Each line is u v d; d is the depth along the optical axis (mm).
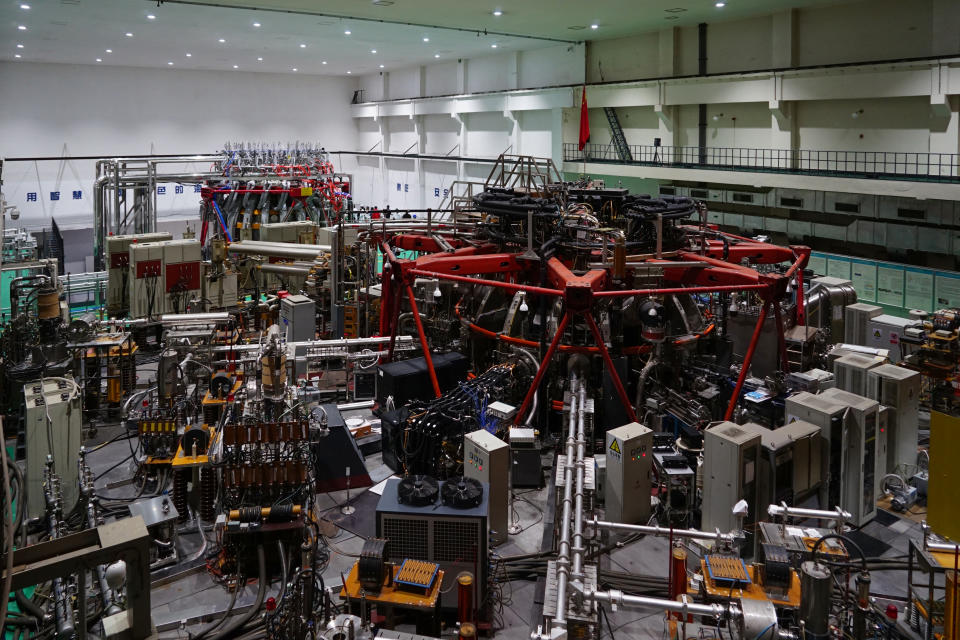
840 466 11133
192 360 13867
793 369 16047
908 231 24891
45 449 11977
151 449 12625
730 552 8680
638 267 13594
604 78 35688
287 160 35875
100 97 45094
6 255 22031
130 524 6504
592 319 12648
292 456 10469
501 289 16250
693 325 15445
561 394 14406
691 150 32438
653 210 15125
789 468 10461
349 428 14406
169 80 47531
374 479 13172
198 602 9711
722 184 31422
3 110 42062
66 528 11109
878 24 24594
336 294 20750
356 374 16641
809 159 27594
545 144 38281
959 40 22281
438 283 16750
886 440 11664
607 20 29672
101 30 31828
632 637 8828
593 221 15375
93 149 45250
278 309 21078
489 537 10188
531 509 12070
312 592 8070
